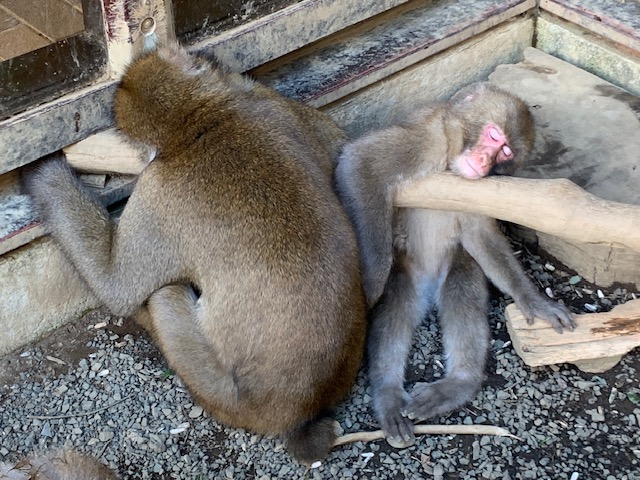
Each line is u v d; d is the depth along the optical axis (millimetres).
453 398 1126
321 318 1015
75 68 1126
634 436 1110
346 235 1058
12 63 1084
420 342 1238
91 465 1006
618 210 1104
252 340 1015
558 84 1466
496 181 1151
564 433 1114
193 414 1122
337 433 1098
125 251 1058
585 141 1362
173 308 1056
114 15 1094
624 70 1494
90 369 1167
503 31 1527
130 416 1118
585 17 1500
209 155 1027
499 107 1205
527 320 1188
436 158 1197
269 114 1087
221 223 1009
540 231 1201
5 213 1125
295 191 1032
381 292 1186
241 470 1069
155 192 1030
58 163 1145
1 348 1167
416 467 1078
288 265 1004
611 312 1194
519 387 1166
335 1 1317
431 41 1415
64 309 1203
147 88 1062
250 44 1252
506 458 1088
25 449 1079
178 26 1183
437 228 1262
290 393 1030
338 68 1356
